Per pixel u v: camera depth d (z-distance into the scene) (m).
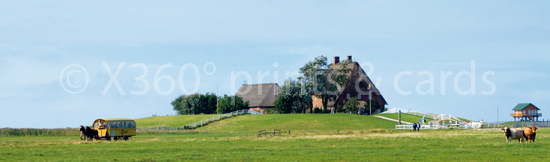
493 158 32.75
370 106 134.12
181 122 120.00
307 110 143.62
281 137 60.66
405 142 47.81
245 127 106.62
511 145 41.16
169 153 38.19
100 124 60.03
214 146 45.44
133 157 35.03
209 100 158.12
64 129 81.19
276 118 117.50
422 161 31.86
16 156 36.19
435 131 78.31
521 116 134.50
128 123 62.25
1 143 49.47
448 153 36.16
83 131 58.97
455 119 119.75
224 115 122.50
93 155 36.84
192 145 47.00
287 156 35.28
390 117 126.12
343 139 54.06
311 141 51.22
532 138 43.81
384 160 32.47
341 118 115.56
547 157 33.00
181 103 160.00
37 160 33.41
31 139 62.00
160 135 75.00
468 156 34.09
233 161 32.50
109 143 50.62
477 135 58.56
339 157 34.22
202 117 126.88
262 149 40.91
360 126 105.69
